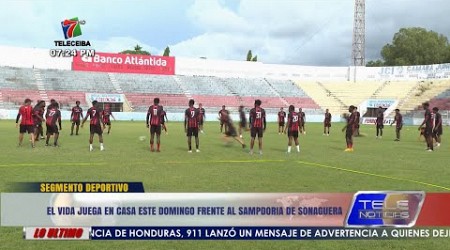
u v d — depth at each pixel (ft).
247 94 224.53
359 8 257.55
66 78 195.21
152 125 57.21
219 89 223.10
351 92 236.43
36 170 38.19
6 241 19.86
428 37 321.93
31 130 59.21
